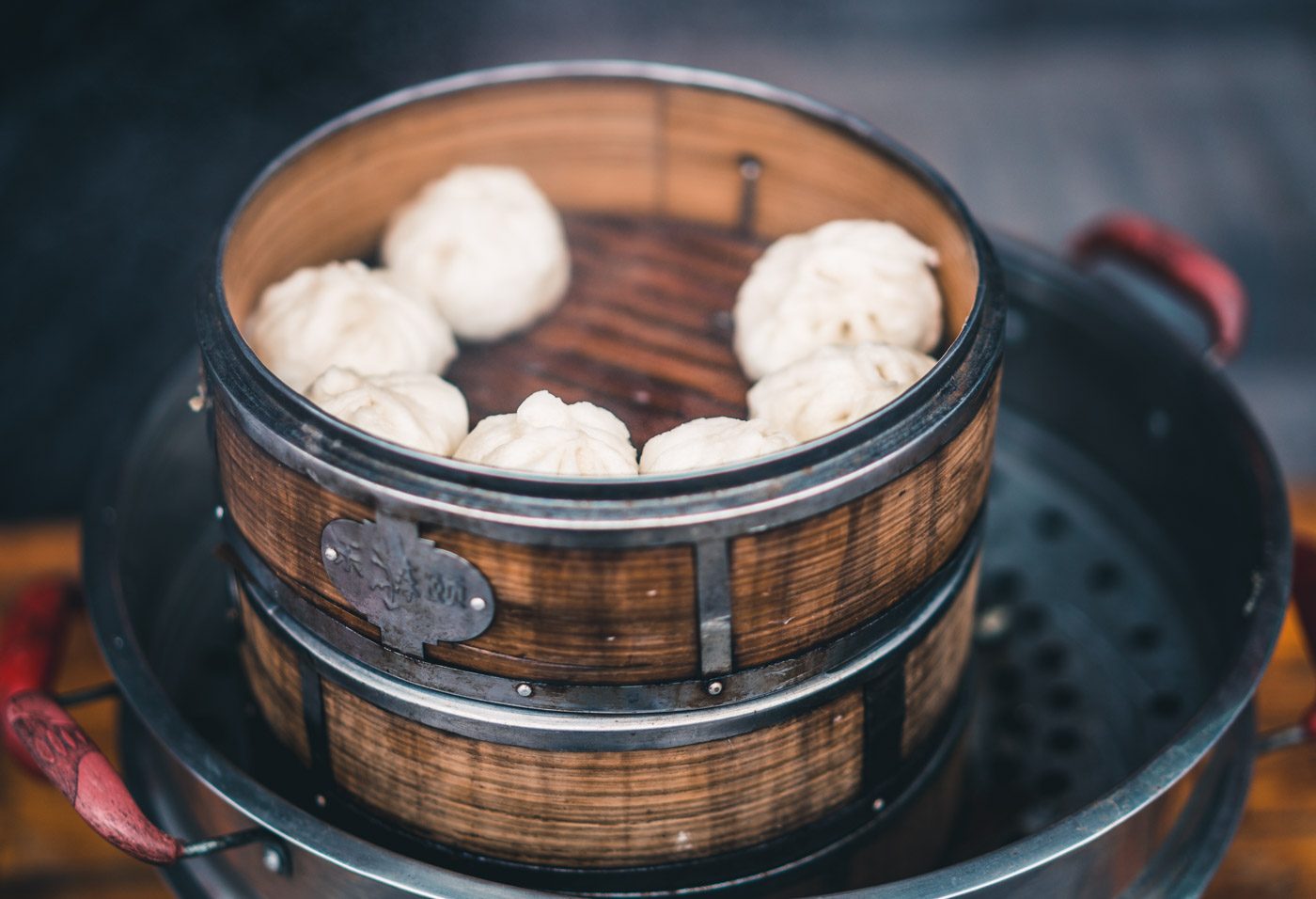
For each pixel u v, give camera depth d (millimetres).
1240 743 1904
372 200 2018
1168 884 1729
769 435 1533
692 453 1505
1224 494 2053
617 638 1361
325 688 1534
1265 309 4348
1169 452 2213
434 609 1369
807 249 1859
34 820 2227
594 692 1402
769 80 5250
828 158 1946
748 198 2119
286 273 1898
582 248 2143
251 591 1585
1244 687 1653
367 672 1475
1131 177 4875
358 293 1791
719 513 1285
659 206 2199
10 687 1756
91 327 4105
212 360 1464
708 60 5305
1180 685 2094
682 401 1775
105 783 1545
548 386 1816
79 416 3904
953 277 1753
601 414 1604
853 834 1663
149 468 2078
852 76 5332
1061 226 4648
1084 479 2381
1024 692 2096
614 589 1321
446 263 1913
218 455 1569
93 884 2170
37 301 4188
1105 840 1548
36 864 2182
